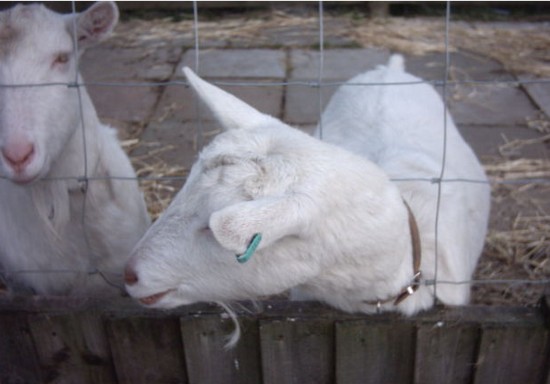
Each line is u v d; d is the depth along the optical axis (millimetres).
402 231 929
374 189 900
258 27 3379
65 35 1092
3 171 1048
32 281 1241
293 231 836
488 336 993
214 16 3596
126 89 2537
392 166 1147
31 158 1025
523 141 2049
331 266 917
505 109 2314
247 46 3096
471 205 1224
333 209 870
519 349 1004
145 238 927
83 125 1107
